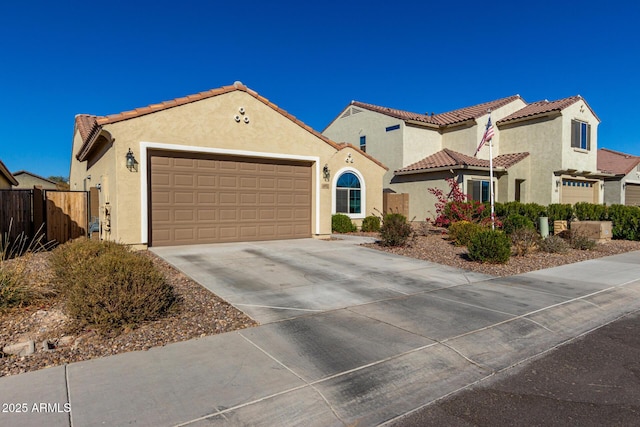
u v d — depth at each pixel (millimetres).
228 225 12484
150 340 4883
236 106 12281
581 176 22750
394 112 24281
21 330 5160
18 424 3154
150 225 11117
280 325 5527
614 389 4027
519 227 14625
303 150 13719
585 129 22266
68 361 4309
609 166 27172
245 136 12461
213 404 3525
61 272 6707
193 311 5930
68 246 7938
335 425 3365
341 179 19344
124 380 3898
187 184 11703
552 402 3777
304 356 4551
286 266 9305
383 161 23875
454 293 7469
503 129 23266
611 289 8062
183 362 4316
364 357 4566
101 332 4949
